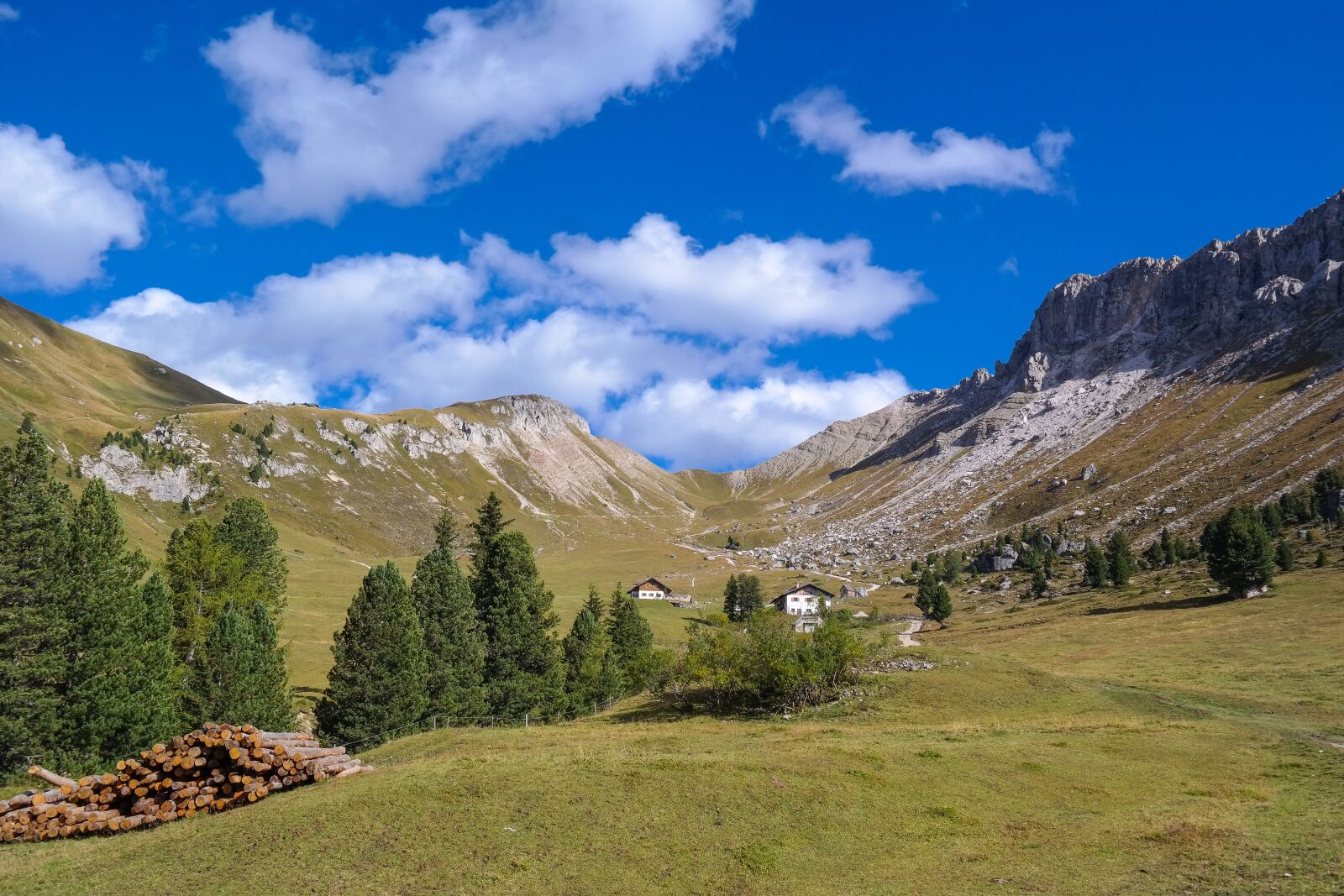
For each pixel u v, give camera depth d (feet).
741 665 197.26
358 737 180.24
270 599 271.49
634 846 82.94
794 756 114.62
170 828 96.78
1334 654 236.22
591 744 138.41
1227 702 187.83
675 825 87.81
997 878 77.92
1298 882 71.46
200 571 240.53
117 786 103.40
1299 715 170.09
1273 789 110.73
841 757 114.93
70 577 162.50
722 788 97.30
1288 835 86.58
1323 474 518.78
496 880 75.82
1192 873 76.59
